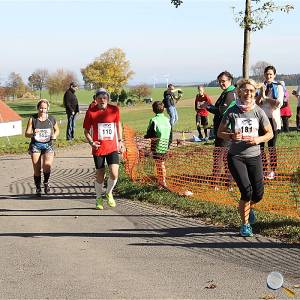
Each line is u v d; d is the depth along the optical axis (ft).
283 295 16.20
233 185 31.83
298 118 65.92
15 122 213.87
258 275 18.08
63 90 403.54
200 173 35.40
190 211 28.30
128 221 26.96
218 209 27.63
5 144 72.90
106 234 24.41
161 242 22.71
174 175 35.24
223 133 22.93
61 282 17.85
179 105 229.66
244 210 23.02
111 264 19.74
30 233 24.99
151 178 36.70
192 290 16.83
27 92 434.30
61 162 52.24
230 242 22.30
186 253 20.95
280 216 25.29
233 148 22.88
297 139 52.85
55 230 25.49
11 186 40.01
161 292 16.71
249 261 19.67
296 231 22.81
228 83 32.04
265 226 23.93
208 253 20.85
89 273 18.74
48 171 35.94
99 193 30.35
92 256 20.85
